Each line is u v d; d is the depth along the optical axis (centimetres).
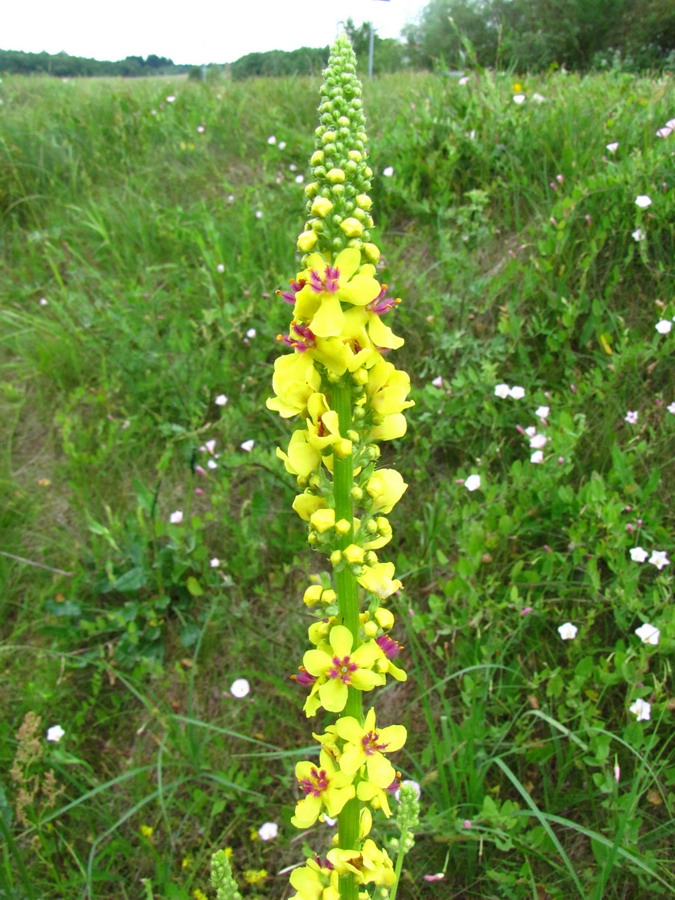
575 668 41
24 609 54
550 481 49
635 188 62
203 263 78
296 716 47
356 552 20
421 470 56
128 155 103
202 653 51
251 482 61
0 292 82
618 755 41
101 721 47
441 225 73
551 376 60
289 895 41
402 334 65
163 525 55
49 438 68
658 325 53
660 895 37
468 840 39
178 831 43
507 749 42
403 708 46
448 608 48
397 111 92
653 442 52
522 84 88
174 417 66
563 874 39
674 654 42
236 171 97
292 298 20
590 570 44
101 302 75
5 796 43
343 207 20
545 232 65
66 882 40
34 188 97
